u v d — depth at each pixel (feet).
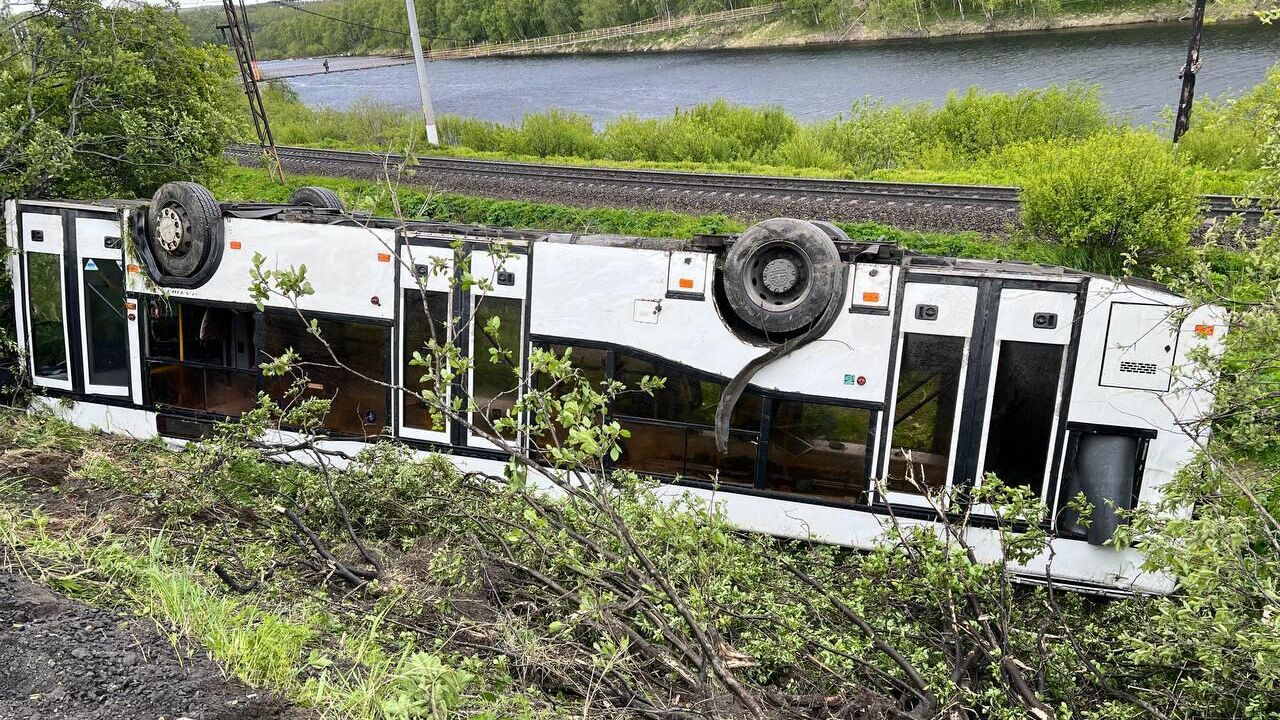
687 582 20.31
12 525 21.26
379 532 26.48
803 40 271.90
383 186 25.57
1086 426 25.03
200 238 31.55
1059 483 25.36
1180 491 19.35
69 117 48.01
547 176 79.20
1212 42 183.52
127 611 17.53
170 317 32.99
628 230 64.03
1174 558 16.21
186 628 16.83
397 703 14.66
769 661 20.08
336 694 15.38
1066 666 19.31
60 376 34.55
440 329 30.19
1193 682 17.71
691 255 27.73
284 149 102.12
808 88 191.83
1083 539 25.17
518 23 361.71
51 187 47.14
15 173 42.22
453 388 30.07
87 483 27.58
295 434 31.65
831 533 27.37
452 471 25.31
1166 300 24.17
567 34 350.64
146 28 50.65
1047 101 103.09
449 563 21.36
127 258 32.89
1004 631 18.48
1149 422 24.61
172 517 25.00
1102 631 20.97
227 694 14.99
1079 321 24.72
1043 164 67.87
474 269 29.32
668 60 268.21
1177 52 179.32
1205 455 18.94
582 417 17.16
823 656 19.62
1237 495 19.85
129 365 33.65
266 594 20.80
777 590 22.43
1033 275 24.98
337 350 31.27
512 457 17.58
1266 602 15.98
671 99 193.67
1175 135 73.87
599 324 28.60
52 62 46.83
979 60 200.44
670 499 28.48
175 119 49.26
